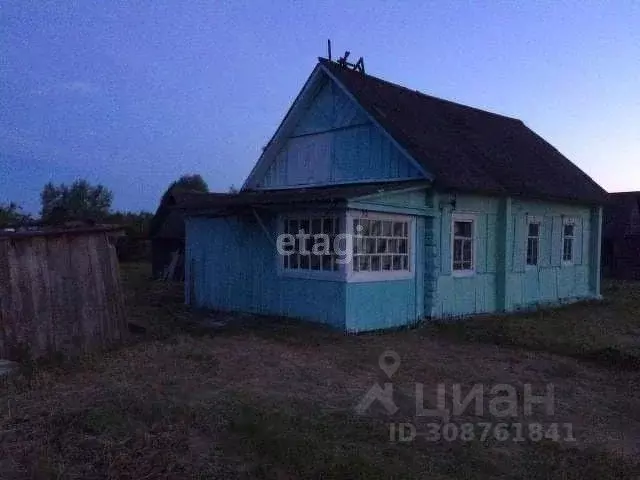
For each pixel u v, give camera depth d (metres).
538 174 16.95
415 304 12.78
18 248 8.36
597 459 5.56
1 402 6.22
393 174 13.25
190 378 7.41
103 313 9.34
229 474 4.73
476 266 14.39
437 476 4.99
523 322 13.31
